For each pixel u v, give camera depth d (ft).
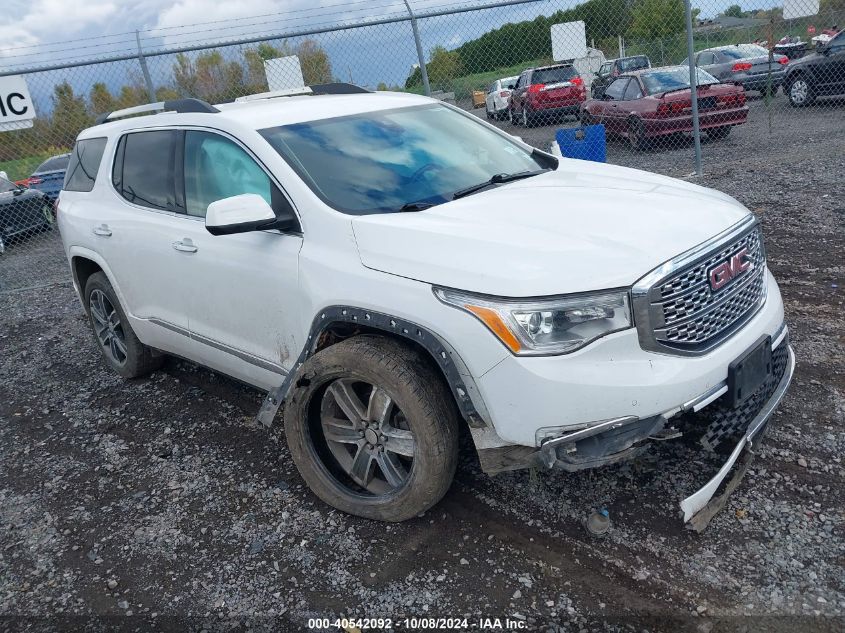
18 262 36.32
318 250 10.55
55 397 17.40
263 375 12.34
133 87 29.99
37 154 29.96
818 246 20.62
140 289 14.70
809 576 8.76
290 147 11.68
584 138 31.37
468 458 12.14
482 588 9.29
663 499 10.45
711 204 10.61
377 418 10.43
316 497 11.77
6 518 12.33
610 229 9.51
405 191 11.37
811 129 42.70
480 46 32.86
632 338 8.68
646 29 53.01
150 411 15.81
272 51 30.19
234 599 9.71
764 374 9.79
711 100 41.01
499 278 8.76
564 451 8.78
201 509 11.87
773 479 10.59
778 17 49.49
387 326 9.59
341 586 9.70
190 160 13.16
